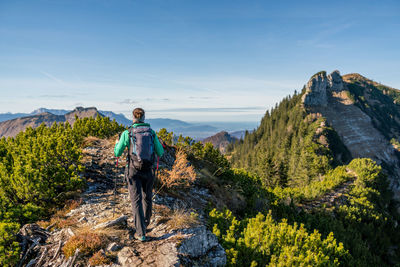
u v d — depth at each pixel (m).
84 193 6.36
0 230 3.82
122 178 7.82
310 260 5.53
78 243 3.56
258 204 11.72
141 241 3.76
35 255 3.80
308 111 190.62
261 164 50.22
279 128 165.75
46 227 4.65
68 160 7.33
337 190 27.09
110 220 4.34
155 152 4.03
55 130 12.68
